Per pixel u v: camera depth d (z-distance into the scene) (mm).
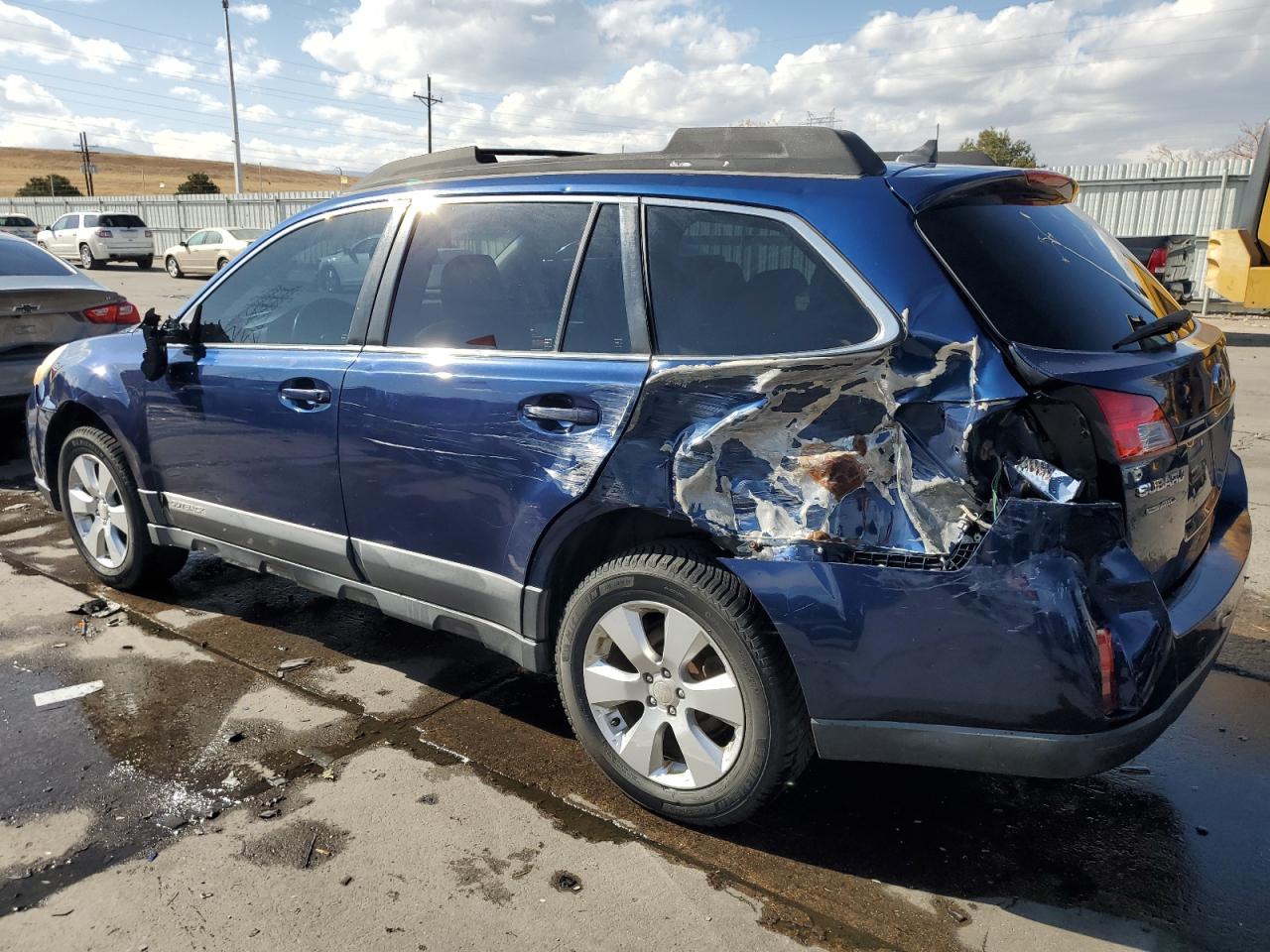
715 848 2637
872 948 2258
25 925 2322
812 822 2762
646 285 2713
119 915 2357
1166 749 3174
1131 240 13031
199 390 3744
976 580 2174
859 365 2283
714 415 2469
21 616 4238
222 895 2432
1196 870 2551
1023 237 2539
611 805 2836
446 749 3154
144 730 3256
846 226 2436
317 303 3521
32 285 6812
